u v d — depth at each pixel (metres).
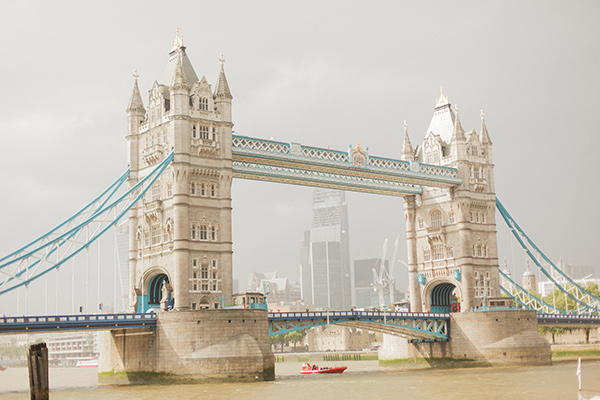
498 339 124.25
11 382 144.88
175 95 105.31
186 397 79.06
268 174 115.88
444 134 143.88
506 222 144.88
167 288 102.81
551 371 109.62
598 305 164.50
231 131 109.69
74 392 89.62
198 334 94.25
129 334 102.75
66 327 90.69
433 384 92.25
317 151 119.31
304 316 110.25
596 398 75.00
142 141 112.00
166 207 105.12
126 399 78.12
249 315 96.69
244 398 77.88
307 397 78.75
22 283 93.75
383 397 78.62
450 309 143.75
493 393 80.94
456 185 136.88
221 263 105.44
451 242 137.38
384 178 128.75
